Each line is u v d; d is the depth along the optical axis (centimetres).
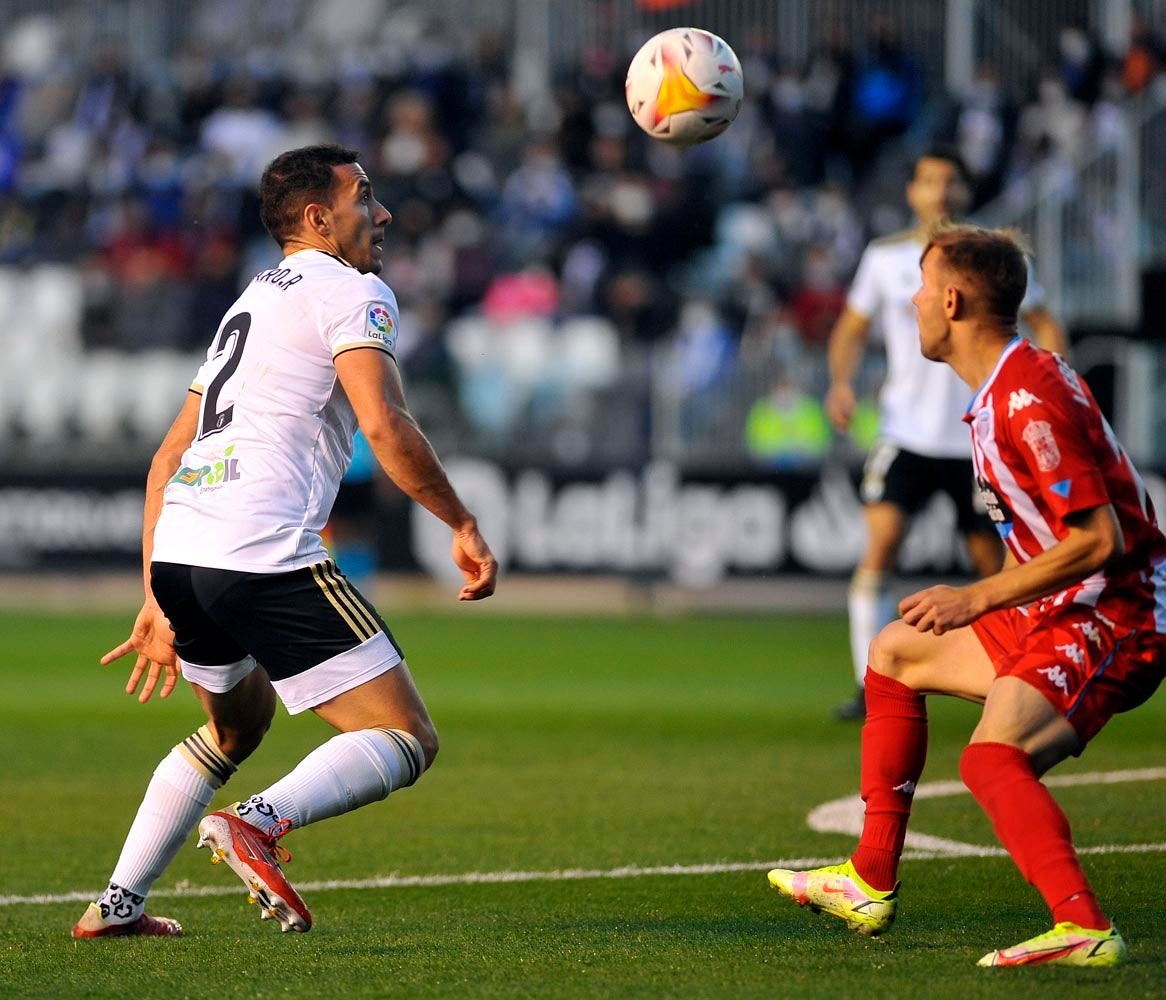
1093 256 5931
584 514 5919
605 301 6912
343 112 7731
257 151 7662
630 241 7112
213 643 1460
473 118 7694
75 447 6262
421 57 7769
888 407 3073
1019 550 1375
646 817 2269
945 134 7100
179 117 7981
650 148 7394
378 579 6041
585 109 7450
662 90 1906
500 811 2336
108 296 6512
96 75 8031
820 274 6794
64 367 6400
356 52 8112
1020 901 1653
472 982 1290
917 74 7362
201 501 1430
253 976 1326
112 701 3688
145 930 1526
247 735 1529
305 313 1436
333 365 1438
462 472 6003
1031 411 1295
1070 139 6944
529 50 8000
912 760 1435
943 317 1369
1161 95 6006
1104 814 2202
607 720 3331
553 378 6003
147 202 7412
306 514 1424
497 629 5297
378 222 1545
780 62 7475
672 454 5859
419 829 2197
